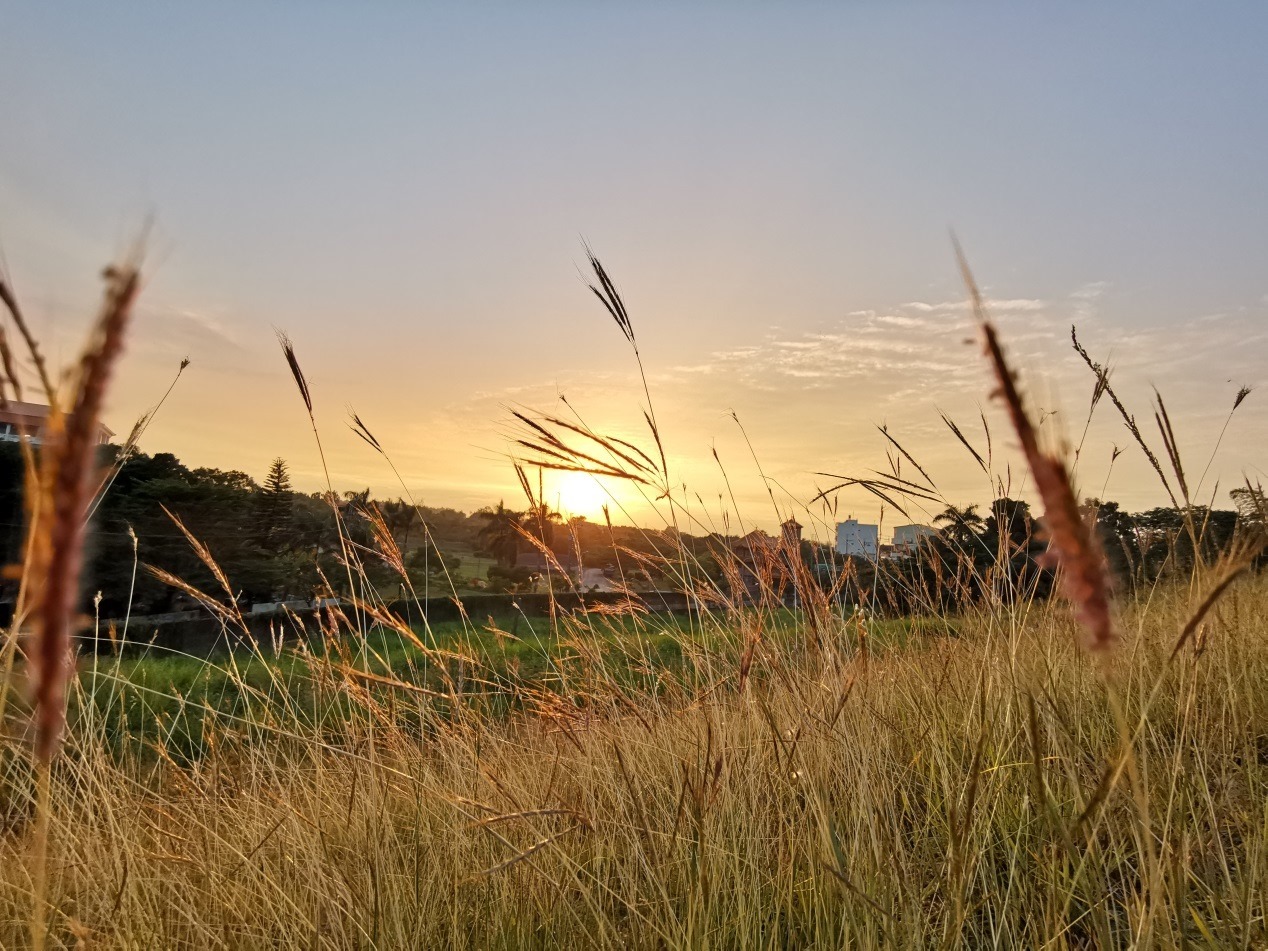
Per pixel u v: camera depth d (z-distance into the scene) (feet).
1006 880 8.31
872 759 9.02
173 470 157.58
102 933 7.64
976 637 10.78
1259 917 6.20
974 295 2.42
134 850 8.25
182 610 72.18
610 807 9.50
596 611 10.93
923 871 8.18
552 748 10.31
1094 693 10.52
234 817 9.52
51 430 2.19
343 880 8.24
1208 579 6.95
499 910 8.40
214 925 8.14
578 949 7.95
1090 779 8.02
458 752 9.81
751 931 7.84
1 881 7.64
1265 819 6.91
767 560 10.11
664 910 8.00
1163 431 7.03
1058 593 10.14
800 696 9.23
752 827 8.84
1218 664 9.27
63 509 2.22
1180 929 5.32
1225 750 8.11
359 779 9.25
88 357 2.13
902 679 11.79
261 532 137.80
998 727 9.21
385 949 7.63
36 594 2.31
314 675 9.46
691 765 9.06
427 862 8.97
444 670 10.14
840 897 7.38
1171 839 6.71
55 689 2.39
